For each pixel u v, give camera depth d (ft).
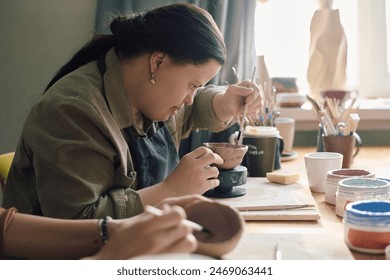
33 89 8.13
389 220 3.20
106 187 4.08
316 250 3.25
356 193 4.06
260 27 8.49
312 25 7.72
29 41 8.05
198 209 3.02
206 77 4.37
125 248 2.55
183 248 2.54
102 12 7.55
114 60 4.42
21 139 4.35
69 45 8.01
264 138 5.64
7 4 8.00
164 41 4.20
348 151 5.98
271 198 4.58
